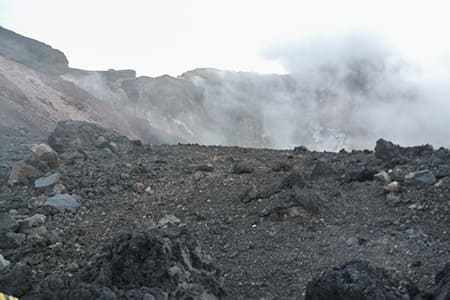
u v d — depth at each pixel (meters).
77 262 8.13
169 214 9.99
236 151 16.41
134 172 12.98
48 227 9.77
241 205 10.09
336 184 10.62
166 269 6.45
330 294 5.66
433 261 7.10
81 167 13.43
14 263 8.08
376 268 5.83
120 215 10.27
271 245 8.26
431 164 10.75
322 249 7.91
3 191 12.41
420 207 8.93
